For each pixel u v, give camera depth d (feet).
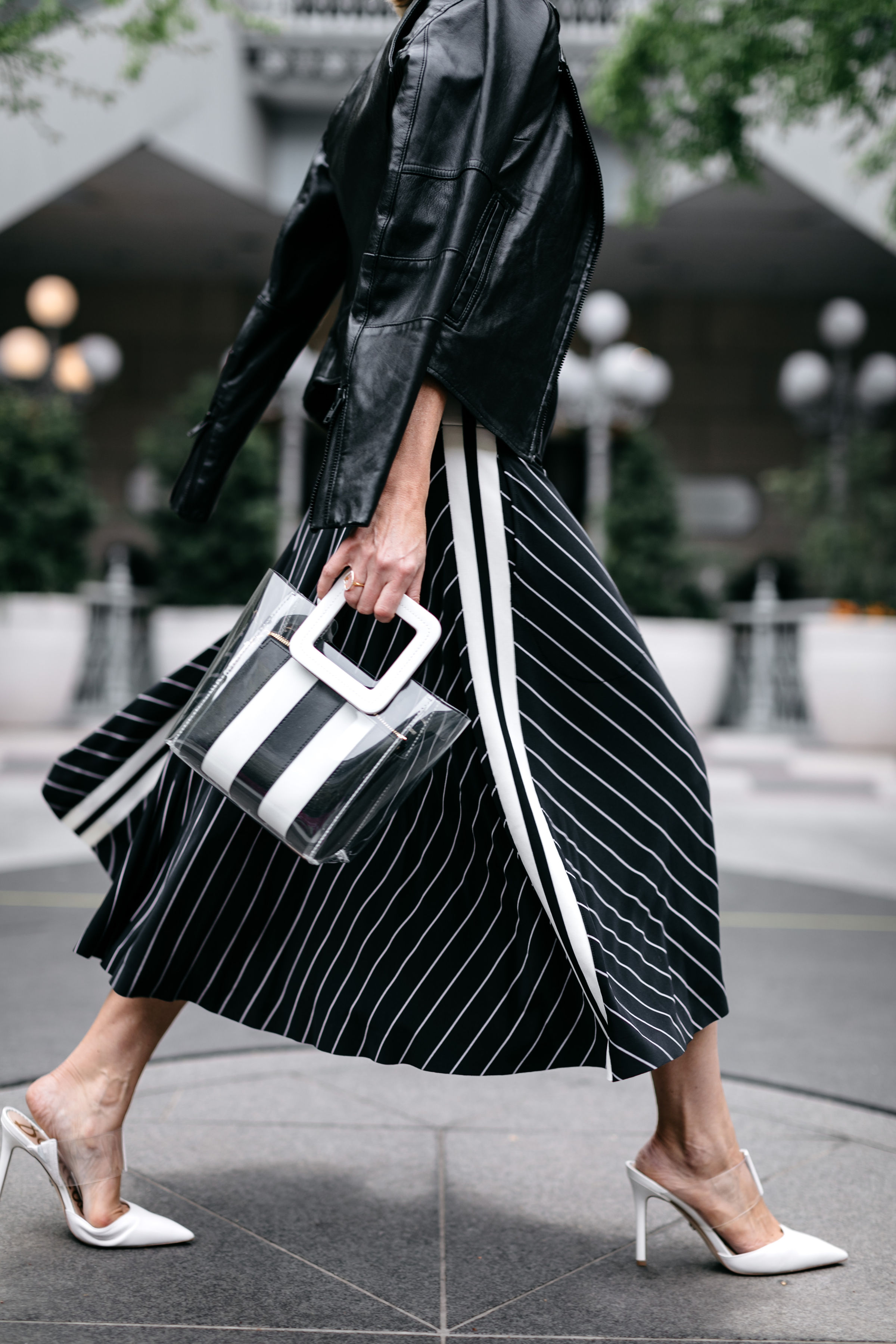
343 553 4.06
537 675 4.40
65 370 32.68
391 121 4.20
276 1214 5.11
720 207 35.94
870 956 10.63
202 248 40.98
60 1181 4.68
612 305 32.14
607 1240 4.99
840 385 35.47
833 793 22.12
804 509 36.70
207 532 32.12
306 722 3.97
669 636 30.96
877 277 42.50
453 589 4.36
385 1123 6.31
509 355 4.21
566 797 4.37
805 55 14.28
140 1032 4.72
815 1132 6.31
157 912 4.48
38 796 19.53
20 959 9.78
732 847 16.83
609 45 32.09
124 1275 4.51
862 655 27.94
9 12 12.78
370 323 3.98
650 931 4.42
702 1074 4.63
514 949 4.41
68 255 41.93
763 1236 4.70
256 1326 4.18
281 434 44.19
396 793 4.00
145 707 4.90
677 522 32.96
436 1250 4.83
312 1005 4.50
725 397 45.03
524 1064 4.38
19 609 28.25
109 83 27.12
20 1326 4.11
